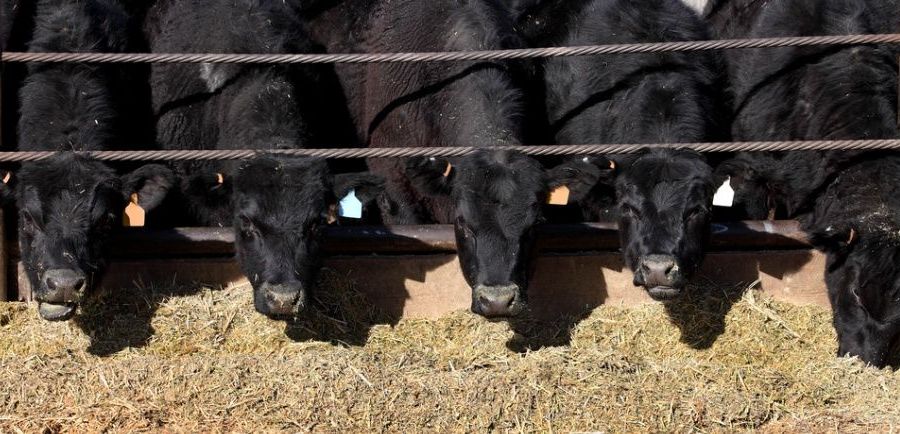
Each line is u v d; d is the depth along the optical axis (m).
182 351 6.50
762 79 7.26
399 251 6.78
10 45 6.87
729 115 7.32
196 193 6.61
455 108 6.89
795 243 6.88
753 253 6.86
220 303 6.62
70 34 6.87
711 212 6.70
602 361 6.41
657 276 6.45
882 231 6.61
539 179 6.52
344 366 6.33
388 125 7.25
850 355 6.66
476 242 6.45
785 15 7.24
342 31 7.50
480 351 6.59
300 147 6.78
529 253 6.50
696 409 6.24
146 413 6.13
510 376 6.30
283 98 6.87
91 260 6.38
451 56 6.56
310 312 6.64
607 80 7.09
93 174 6.41
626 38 7.09
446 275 6.79
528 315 6.77
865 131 6.86
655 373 6.42
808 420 6.27
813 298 6.89
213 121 7.10
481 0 7.09
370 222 7.25
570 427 6.21
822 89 7.05
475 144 6.74
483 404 6.22
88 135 6.65
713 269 6.86
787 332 6.75
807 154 7.00
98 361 6.39
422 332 6.71
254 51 7.01
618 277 6.83
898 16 7.18
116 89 6.93
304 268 6.46
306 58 6.53
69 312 6.34
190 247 6.68
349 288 6.75
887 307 6.57
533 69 7.13
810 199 6.92
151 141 7.17
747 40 6.59
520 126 6.79
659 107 6.86
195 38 7.15
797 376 6.55
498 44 6.93
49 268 6.29
